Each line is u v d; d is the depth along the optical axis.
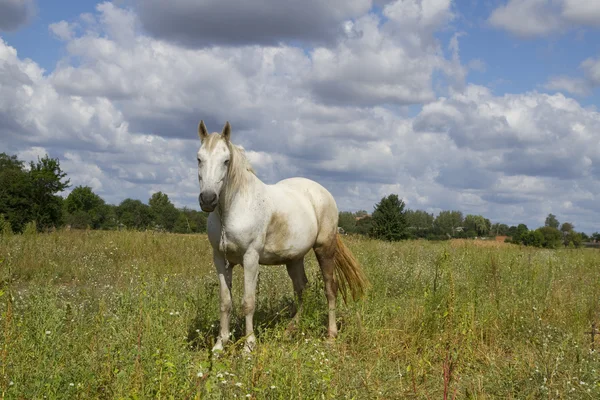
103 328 4.43
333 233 6.80
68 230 15.53
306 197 6.58
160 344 3.80
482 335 5.65
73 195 88.94
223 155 5.02
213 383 3.12
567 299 7.32
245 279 5.45
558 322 6.30
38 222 42.84
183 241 13.64
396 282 8.92
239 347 5.30
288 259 6.18
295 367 3.63
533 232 64.69
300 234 6.09
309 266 10.29
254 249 5.47
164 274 8.82
